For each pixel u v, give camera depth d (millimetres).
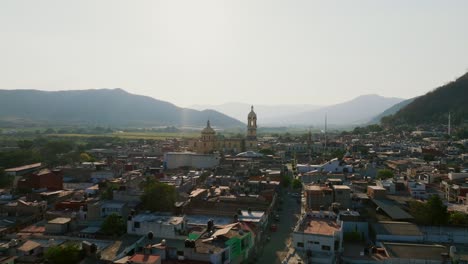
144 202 125875
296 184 191375
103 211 119875
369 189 141000
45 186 167625
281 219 141125
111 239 103750
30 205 131625
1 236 111062
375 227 107688
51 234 109625
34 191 160000
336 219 107375
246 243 97438
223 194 150750
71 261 85250
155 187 126312
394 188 149875
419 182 162125
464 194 148750
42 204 135125
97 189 156500
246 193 152000
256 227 111000
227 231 94938
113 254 90125
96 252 88062
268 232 125312
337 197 131500
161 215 113188
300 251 93375
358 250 99375
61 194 153625
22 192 161125
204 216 127188
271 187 163375
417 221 113250
